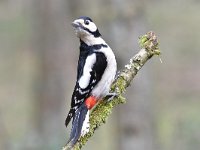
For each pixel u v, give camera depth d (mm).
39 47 17656
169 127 17047
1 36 25406
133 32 12430
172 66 22078
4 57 24609
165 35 23734
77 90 7305
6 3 26016
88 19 7543
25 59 24359
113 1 12398
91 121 6852
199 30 23891
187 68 21938
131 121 12836
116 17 12422
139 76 12852
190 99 20000
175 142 14797
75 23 7504
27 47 24828
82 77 7355
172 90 20672
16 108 20594
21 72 23703
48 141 15195
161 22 23906
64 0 17734
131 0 12391
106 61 7422
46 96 17594
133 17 12422
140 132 12883
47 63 17531
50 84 17516
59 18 17703
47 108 17484
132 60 7098
